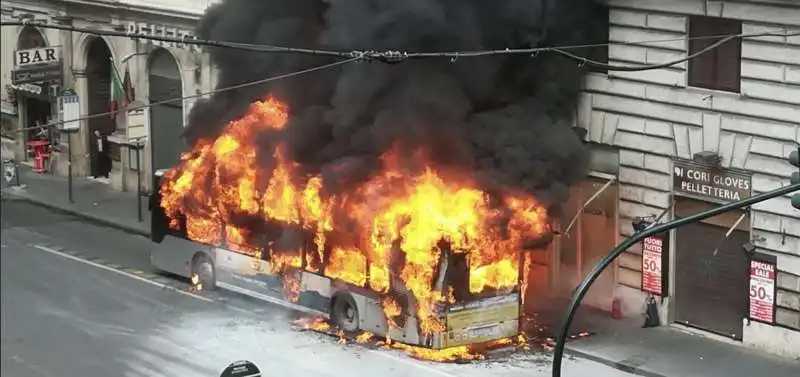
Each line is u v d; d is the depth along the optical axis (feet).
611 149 107.24
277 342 99.71
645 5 102.53
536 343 99.35
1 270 123.54
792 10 92.63
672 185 102.89
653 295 104.42
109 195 157.89
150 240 135.64
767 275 96.73
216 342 100.12
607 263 59.00
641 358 95.96
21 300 112.88
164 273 122.42
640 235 58.18
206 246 114.32
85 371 93.20
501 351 96.89
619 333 102.58
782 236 95.55
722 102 98.27
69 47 165.17
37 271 123.24
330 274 101.55
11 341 100.68
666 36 101.65
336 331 101.91
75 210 150.20
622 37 104.88
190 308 110.11
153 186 137.90
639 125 104.53
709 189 100.01
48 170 170.19
